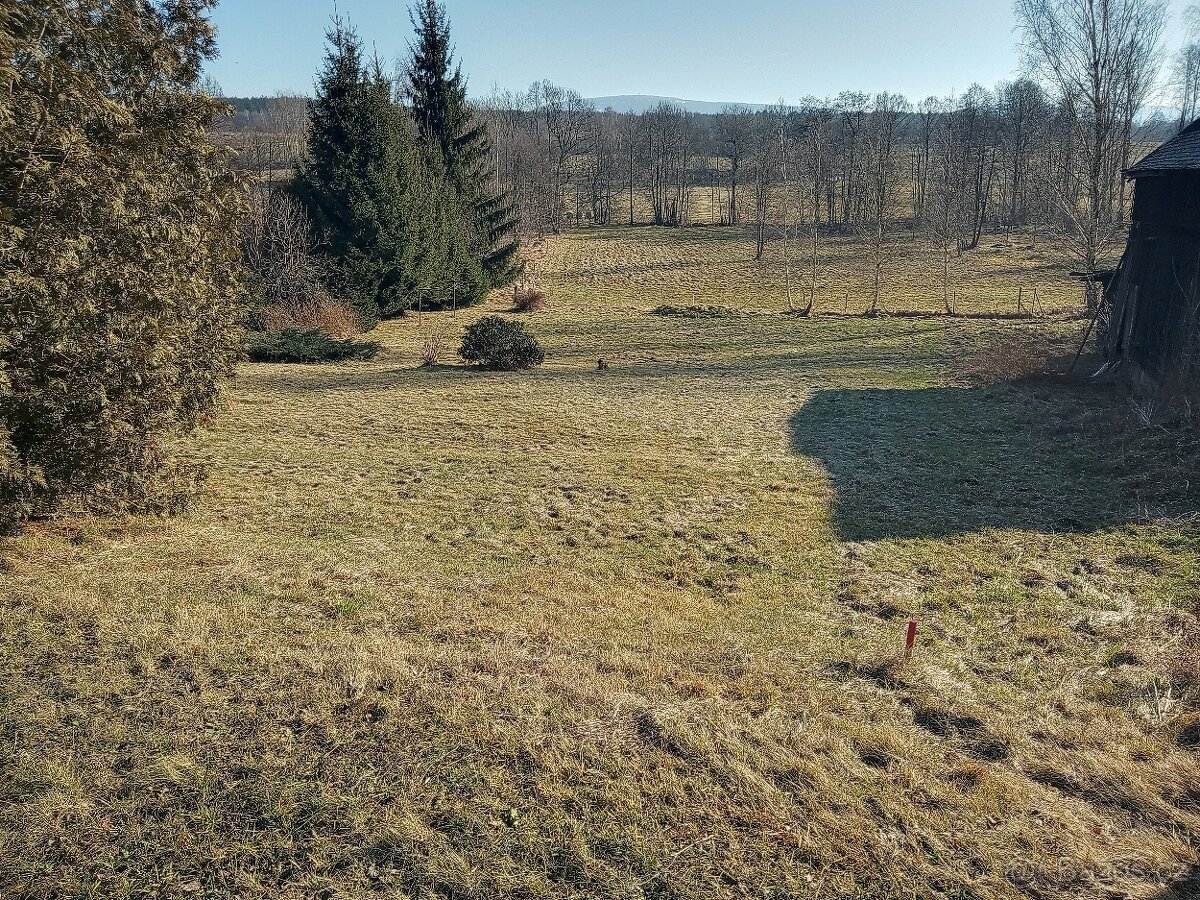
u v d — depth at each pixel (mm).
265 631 7262
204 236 10164
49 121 7836
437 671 6562
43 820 4723
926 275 57312
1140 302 20250
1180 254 17578
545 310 46531
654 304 51406
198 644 6824
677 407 21422
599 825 4789
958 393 21609
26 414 8414
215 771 5176
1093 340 27281
